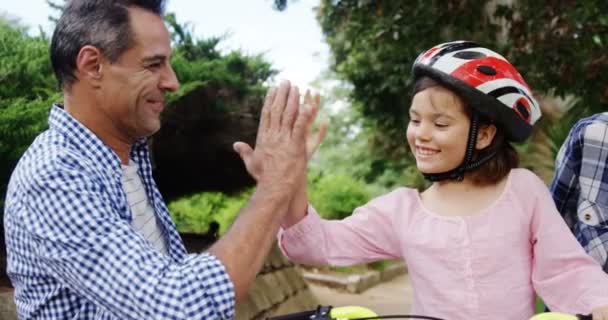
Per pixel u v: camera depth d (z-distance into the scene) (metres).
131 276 1.41
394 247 1.94
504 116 1.78
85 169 1.56
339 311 1.63
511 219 1.81
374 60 7.39
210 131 5.29
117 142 1.77
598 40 6.62
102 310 1.54
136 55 1.63
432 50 1.85
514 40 6.41
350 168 14.40
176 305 1.39
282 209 1.61
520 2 6.36
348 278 8.62
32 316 1.59
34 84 3.91
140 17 1.64
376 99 7.81
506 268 1.78
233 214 6.71
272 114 1.67
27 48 3.90
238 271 1.48
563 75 6.29
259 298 5.25
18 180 1.55
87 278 1.43
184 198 6.30
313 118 1.69
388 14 6.75
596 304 1.62
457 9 6.53
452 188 1.89
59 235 1.45
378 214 1.95
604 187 2.00
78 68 1.63
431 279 1.82
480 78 1.75
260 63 5.66
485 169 1.85
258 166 1.67
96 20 1.61
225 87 5.32
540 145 8.01
